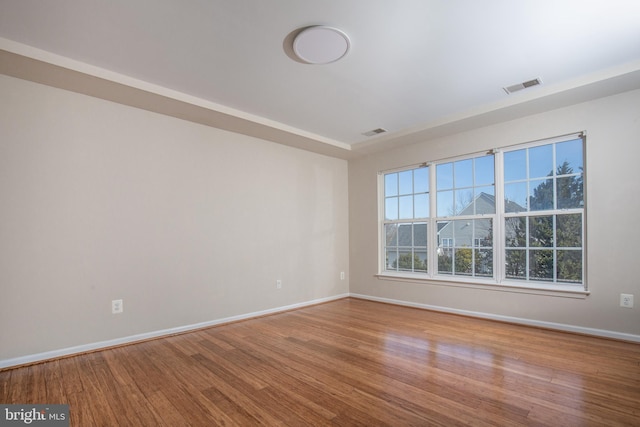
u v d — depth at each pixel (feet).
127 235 10.47
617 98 10.19
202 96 10.53
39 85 9.07
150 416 6.22
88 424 5.97
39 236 8.95
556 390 7.05
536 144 11.85
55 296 9.14
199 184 12.25
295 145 15.33
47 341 8.98
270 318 13.50
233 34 7.30
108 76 8.83
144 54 8.08
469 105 11.48
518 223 12.37
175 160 11.65
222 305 12.69
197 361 8.87
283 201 15.10
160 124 11.34
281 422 6.01
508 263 12.57
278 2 6.28
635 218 9.89
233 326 12.34
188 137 12.03
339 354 9.32
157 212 11.15
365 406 6.52
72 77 8.69
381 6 6.42
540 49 8.04
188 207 11.92
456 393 6.98
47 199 9.11
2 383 7.58
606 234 10.34
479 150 13.12
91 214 9.82
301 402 6.70
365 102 11.14
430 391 7.09
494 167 12.90
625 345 9.68
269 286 14.32
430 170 14.84
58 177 9.30
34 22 6.79
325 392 7.10
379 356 9.13
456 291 13.76
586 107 10.71
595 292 10.49
